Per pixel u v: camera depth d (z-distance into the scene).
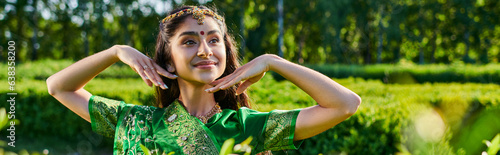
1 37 22.30
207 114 1.58
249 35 21.20
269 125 1.46
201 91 1.57
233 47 1.73
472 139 4.43
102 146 6.34
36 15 21.86
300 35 22.61
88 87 6.65
